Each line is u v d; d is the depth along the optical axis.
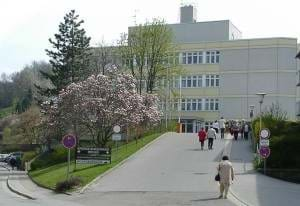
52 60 75.62
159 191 26.58
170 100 87.38
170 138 55.72
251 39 91.56
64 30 75.75
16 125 104.56
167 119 80.25
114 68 52.34
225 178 23.69
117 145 50.22
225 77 93.12
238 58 92.38
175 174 33.00
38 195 28.88
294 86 89.19
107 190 27.91
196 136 57.50
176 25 98.88
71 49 75.06
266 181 30.02
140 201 23.44
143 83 73.50
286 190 26.34
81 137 54.28
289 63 89.50
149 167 36.72
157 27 70.69
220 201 22.67
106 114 47.22
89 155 39.06
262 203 21.89
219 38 96.31
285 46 89.62
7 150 101.31
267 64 90.25
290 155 34.22
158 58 70.50
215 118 93.38
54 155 59.81
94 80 49.31
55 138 63.97
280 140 35.25
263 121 45.16
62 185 30.14
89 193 27.25
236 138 53.16
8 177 48.69
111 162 39.28
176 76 78.12
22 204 23.25
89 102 47.56
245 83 91.56
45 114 56.00
